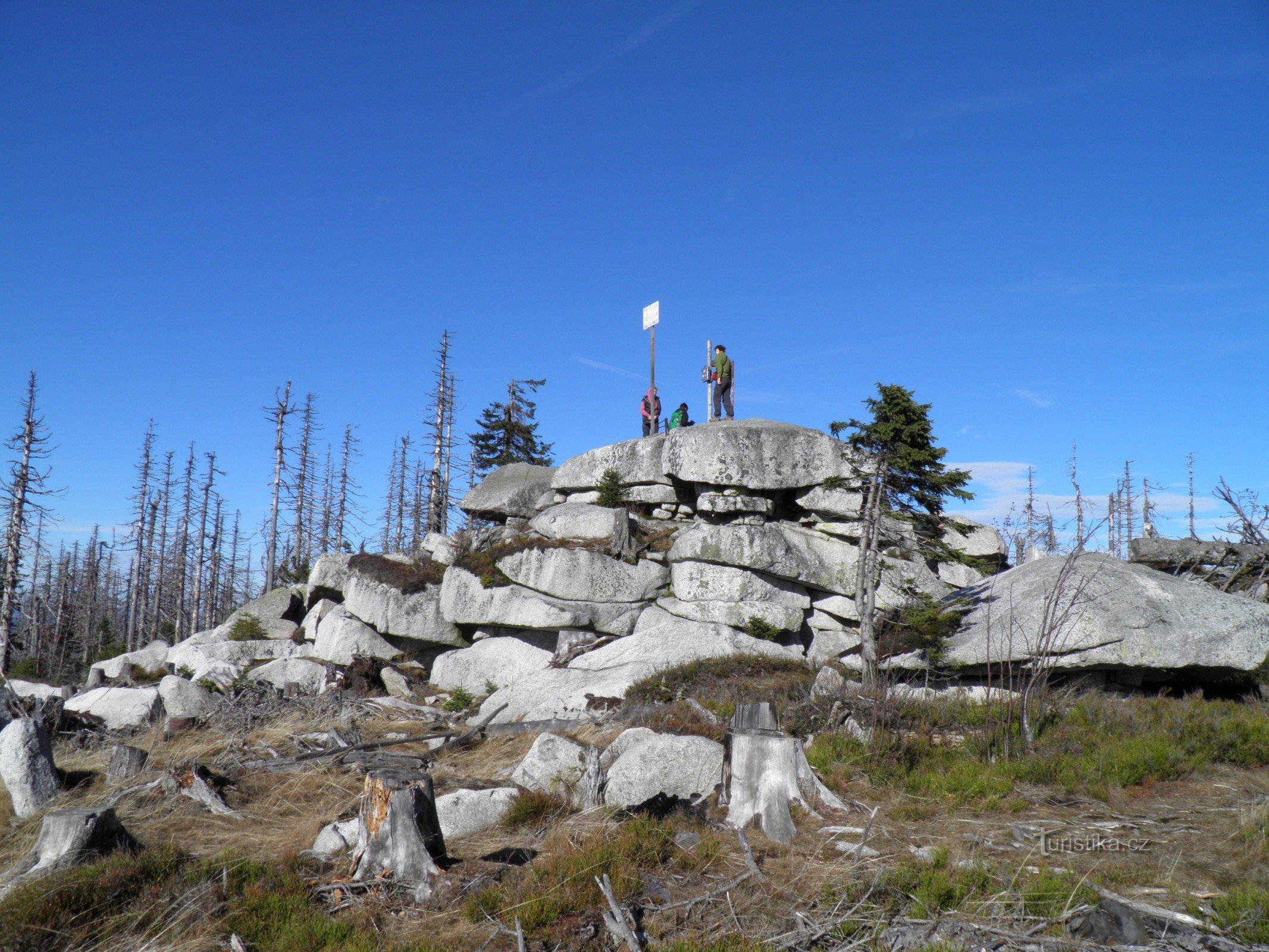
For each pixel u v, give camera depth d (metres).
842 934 5.31
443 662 18.33
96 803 8.98
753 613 17.02
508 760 10.54
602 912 5.69
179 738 12.70
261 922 5.65
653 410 22.69
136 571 45.38
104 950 5.34
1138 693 12.93
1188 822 7.27
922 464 14.40
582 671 15.40
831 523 18.48
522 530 20.66
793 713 10.92
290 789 9.30
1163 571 16.64
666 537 19.12
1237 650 12.28
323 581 22.41
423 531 46.25
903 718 10.59
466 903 5.91
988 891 5.81
